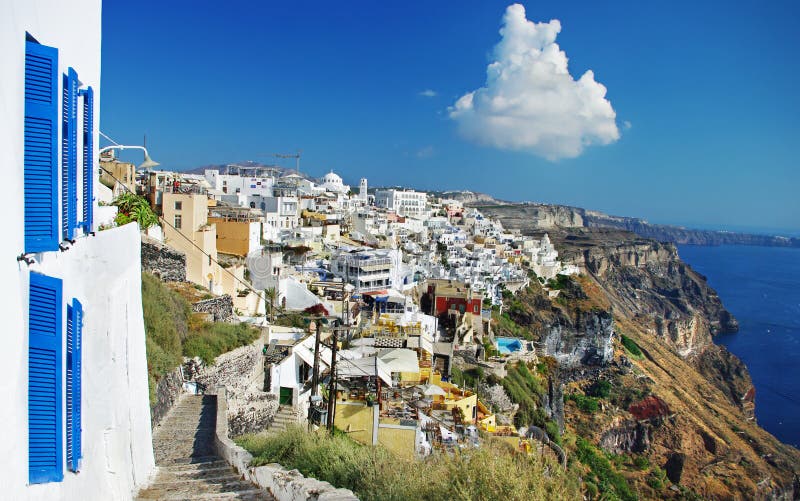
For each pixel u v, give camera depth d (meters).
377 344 42.22
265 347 30.53
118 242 11.71
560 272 150.25
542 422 59.91
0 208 5.84
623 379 105.75
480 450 12.88
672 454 87.25
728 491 82.06
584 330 112.38
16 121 6.31
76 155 8.73
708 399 118.06
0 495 5.71
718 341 196.88
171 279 32.44
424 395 34.09
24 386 6.53
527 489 10.65
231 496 11.56
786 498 88.06
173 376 21.27
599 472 68.00
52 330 7.15
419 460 14.42
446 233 142.88
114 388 10.68
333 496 10.03
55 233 7.27
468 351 60.97
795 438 116.81
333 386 22.69
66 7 8.47
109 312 10.52
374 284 70.06
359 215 113.06
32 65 6.90
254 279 47.53
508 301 106.38
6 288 5.99
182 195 39.72
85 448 8.70
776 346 190.12
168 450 16.39
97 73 10.70
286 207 94.00
